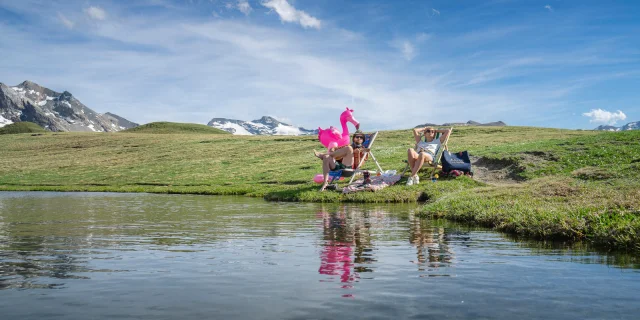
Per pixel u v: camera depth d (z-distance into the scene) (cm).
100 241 663
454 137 4316
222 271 455
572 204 831
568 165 1878
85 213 1147
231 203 1523
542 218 732
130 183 3031
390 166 2489
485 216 861
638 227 584
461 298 358
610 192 945
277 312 323
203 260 514
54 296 367
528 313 320
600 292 375
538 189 1119
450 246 608
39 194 2277
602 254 548
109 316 316
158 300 355
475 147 3244
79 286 398
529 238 679
